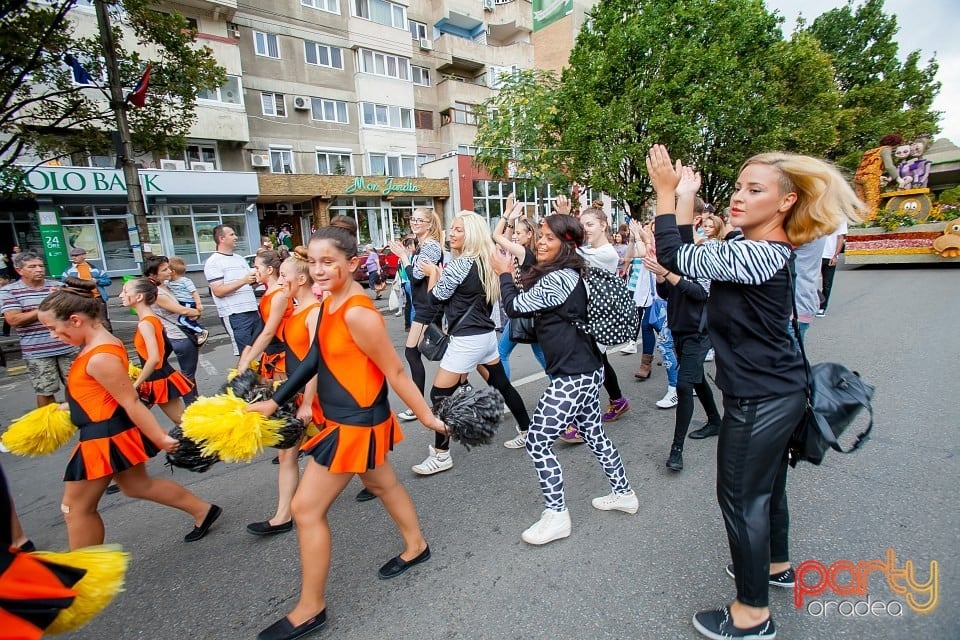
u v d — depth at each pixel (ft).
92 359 7.15
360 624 6.74
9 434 7.89
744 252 5.44
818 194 5.41
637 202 54.65
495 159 54.29
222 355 25.61
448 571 7.73
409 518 7.73
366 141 77.36
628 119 49.03
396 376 6.79
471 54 90.74
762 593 5.81
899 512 8.30
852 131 73.05
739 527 5.78
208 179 59.36
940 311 23.29
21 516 10.59
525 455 11.74
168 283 17.57
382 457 6.79
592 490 9.91
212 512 9.35
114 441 7.59
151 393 11.01
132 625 7.04
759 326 5.61
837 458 10.29
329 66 74.23
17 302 14.02
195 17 61.21
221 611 7.25
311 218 74.13
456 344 10.84
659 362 19.19
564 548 8.09
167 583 7.94
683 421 10.30
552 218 8.12
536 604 6.88
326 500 6.58
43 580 4.31
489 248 10.88
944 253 36.32
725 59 47.98
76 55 30.91
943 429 11.23
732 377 5.80
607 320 7.91
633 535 8.31
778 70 59.98
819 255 12.40
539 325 8.21
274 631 6.49
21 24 27.45
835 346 18.81
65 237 53.01
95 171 52.16
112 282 55.83
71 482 7.56
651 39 48.16
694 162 54.29
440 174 83.10
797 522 8.26
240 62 63.36
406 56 80.89
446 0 89.10
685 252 5.85
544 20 98.22
